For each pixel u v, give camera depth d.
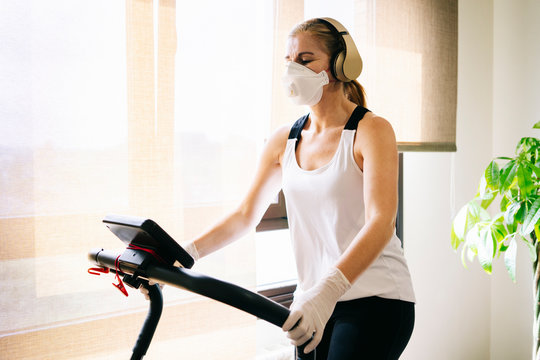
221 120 1.78
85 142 1.52
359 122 1.26
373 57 2.29
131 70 1.59
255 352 1.86
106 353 1.57
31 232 1.44
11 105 1.41
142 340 1.07
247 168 1.84
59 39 1.47
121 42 1.57
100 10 1.53
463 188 2.87
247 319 1.83
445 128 2.58
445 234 2.79
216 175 1.76
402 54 2.39
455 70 2.62
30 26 1.43
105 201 1.55
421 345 2.71
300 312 0.93
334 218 1.28
